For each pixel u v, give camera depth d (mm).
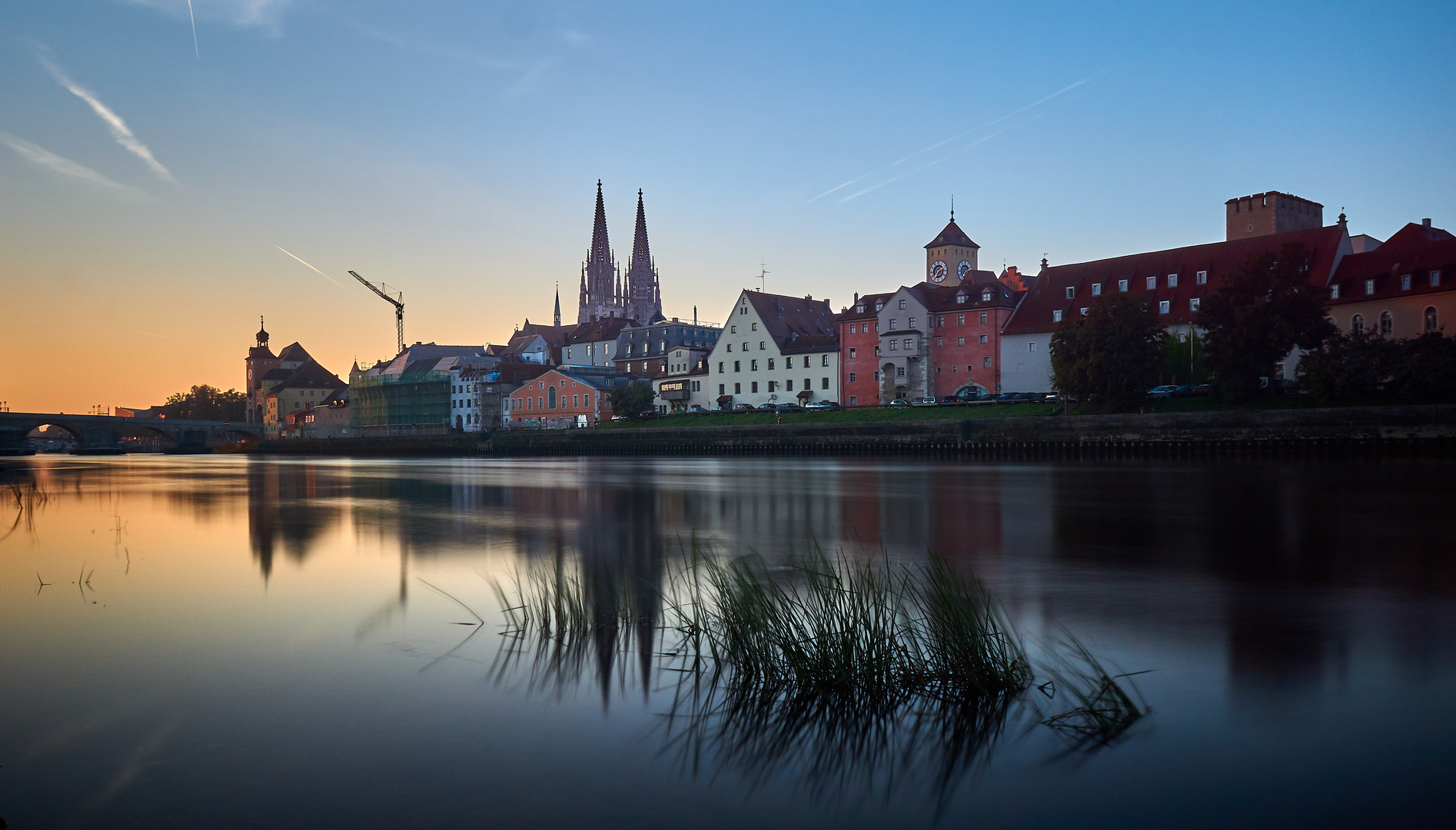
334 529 34219
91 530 35500
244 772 10125
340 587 21422
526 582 21438
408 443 144250
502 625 16734
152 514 41781
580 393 144875
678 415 125312
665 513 37719
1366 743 10266
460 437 137375
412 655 14773
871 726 11070
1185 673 12938
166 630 17094
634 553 26250
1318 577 20906
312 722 11680
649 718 11523
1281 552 24938
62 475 84500
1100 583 20281
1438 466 59750
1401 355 69812
